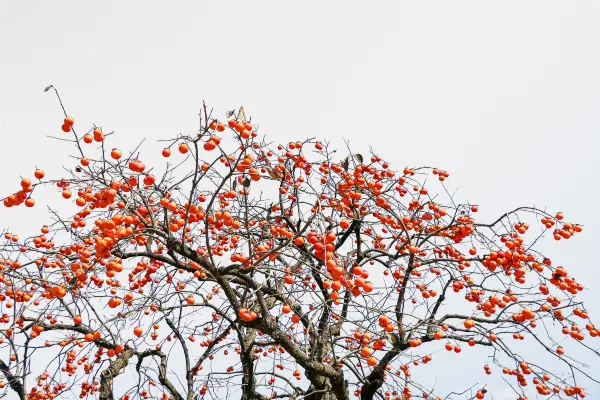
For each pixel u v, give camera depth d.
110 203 3.98
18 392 6.18
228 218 4.56
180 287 5.95
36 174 3.87
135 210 4.36
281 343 4.66
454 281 5.64
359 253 6.08
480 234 5.21
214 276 4.57
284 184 5.98
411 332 5.36
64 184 4.12
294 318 4.78
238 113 4.09
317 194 4.63
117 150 3.96
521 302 4.97
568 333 4.83
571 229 4.98
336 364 4.98
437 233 5.44
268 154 5.45
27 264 4.94
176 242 4.39
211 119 3.83
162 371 6.95
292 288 5.32
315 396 5.59
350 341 5.96
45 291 4.43
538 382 5.02
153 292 5.32
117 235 3.86
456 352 5.13
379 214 6.20
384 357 5.66
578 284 4.69
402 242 5.99
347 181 5.65
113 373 6.27
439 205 5.96
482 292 5.55
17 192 3.73
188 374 6.44
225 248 5.78
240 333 6.05
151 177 4.17
